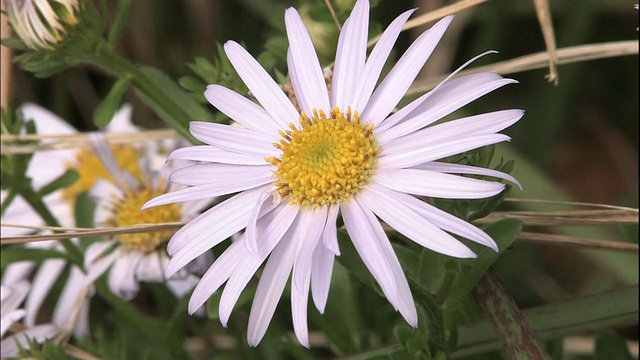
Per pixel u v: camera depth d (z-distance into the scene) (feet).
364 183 0.63
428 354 0.66
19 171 0.76
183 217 0.78
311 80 0.65
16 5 0.70
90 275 0.77
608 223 0.70
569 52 0.77
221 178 0.65
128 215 0.78
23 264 0.83
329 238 0.59
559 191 0.83
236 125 0.67
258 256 0.62
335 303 0.77
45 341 0.73
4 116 0.77
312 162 0.63
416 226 0.60
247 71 0.66
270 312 0.61
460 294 0.65
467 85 0.62
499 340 0.68
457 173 0.63
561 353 0.73
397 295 0.58
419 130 0.63
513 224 0.64
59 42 0.71
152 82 0.75
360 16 0.65
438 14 0.73
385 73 0.79
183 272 0.75
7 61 0.83
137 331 0.81
